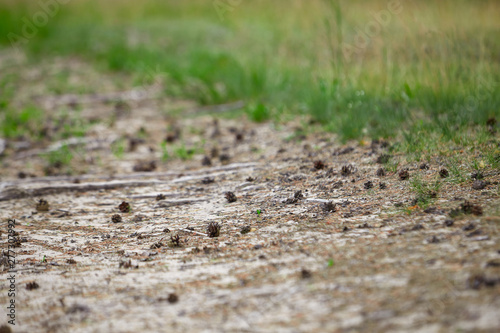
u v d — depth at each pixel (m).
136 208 15.48
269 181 15.93
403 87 20.94
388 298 8.56
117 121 25.84
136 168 19.27
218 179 17.00
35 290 10.69
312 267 10.06
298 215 12.98
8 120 25.69
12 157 21.70
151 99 29.19
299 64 28.02
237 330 8.44
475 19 27.03
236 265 10.74
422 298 8.37
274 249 11.23
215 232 12.54
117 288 10.42
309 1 36.12
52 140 23.48
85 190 17.47
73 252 12.62
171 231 13.28
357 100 20.94
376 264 9.72
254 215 13.50
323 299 8.88
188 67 31.95
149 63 33.84
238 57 31.28
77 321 9.31
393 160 15.40
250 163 18.09
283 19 38.53
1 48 43.91
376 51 24.86
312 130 20.47
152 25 46.59
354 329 7.96
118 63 35.69
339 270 9.74
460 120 17.03
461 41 22.23
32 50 42.12
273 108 24.17
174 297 9.60
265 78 26.97
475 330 7.41
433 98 19.34
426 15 23.52
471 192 12.23
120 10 52.84
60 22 49.41
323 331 8.05
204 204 15.04
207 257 11.39
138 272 11.08
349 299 8.74
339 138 18.69
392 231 11.05
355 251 10.41
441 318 7.81
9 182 18.19
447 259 9.38
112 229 13.98
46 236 13.82
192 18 47.91
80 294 10.34
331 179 15.09
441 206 11.82
